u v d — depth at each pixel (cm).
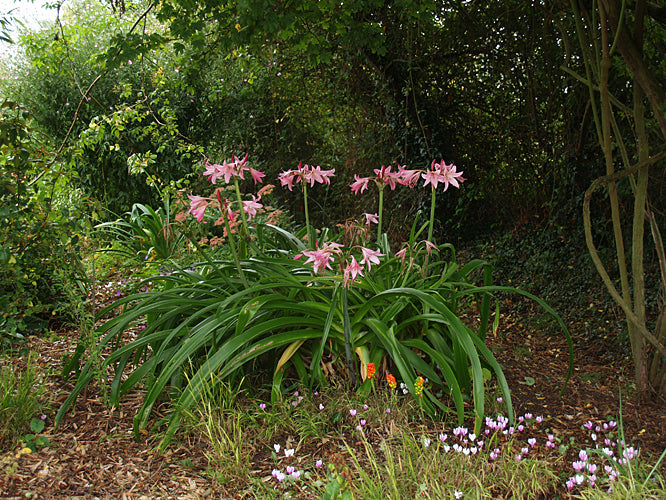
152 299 297
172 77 812
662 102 287
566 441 251
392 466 194
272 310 286
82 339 309
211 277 324
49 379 304
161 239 584
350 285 259
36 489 198
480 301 354
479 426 226
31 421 242
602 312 447
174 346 284
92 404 277
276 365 292
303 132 816
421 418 251
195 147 717
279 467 218
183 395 241
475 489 193
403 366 256
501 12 564
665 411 289
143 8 705
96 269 559
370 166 690
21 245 350
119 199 843
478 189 597
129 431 248
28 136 362
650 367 312
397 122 634
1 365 301
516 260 564
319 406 258
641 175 301
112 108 815
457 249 632
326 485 183
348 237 302
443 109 647
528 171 593
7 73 884
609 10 288
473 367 237
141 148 820
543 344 427
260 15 340
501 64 604
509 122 603
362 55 600
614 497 186
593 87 323
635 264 303
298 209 823
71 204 438
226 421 243
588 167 510
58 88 810
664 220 415
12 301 340
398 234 664
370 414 252
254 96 779
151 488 203
